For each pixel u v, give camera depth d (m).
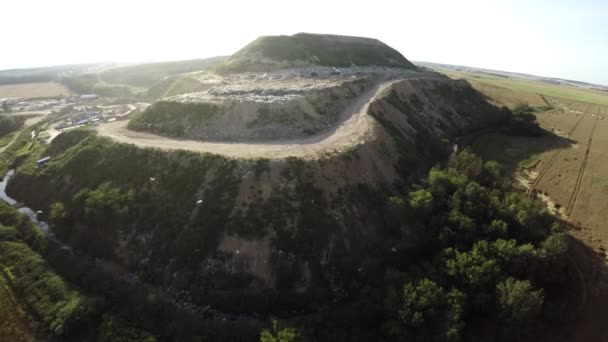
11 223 60.50
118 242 53.12
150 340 40.44
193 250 48.72
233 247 48.22
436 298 40.62
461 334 41.69
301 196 53.19
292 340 35.53
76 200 60.19
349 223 52.69
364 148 64.81
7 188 73.12
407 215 55.03
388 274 46.47
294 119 75.50
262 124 73.88
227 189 53.69
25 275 49.91
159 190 56.91
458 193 58.94
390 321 40.09
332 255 49.19
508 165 88.00
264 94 84.50
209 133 73.00
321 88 88.19
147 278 49.00
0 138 109.38
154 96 168.75
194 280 47.22
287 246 48.31
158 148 63.69
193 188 55.25
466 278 44.09
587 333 43.16
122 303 45.56
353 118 79.00
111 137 72.31
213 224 50.50
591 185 77.25
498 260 46.91
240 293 45.47
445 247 50.91
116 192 57.91
